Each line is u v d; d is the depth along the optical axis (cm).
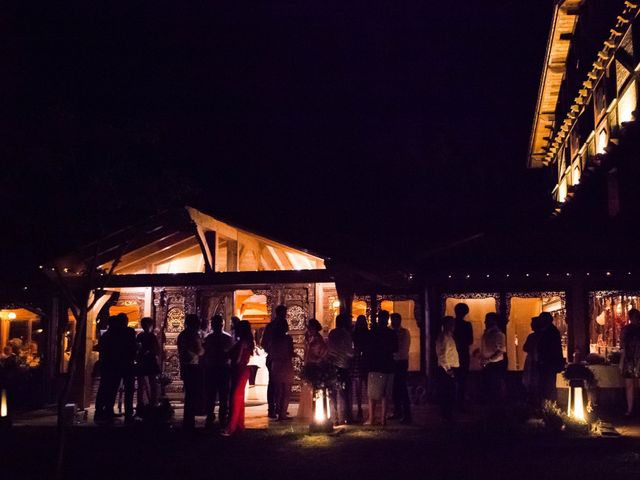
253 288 1789
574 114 2453
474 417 1468
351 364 1427
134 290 1830
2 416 1382
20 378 1797
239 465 996
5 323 2238
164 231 1659
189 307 1803
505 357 1783
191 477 927
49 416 1603
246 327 1304
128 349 1438
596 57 2078
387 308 1945
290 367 1469
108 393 1436
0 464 1038
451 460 1005
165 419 1365
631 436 1197
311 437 1213
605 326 1917
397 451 1080
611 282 1739
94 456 1085
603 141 2052
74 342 967
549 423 1251
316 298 1770
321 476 913
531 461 989
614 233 1770
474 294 1809
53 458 1073
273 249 1880
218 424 1373
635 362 1421
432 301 1820
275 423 1411
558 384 1590
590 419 1285
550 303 2106
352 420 1397
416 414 1547
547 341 1416
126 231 1596
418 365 1853
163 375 1617
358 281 1862
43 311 1823
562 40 2472
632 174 1712
